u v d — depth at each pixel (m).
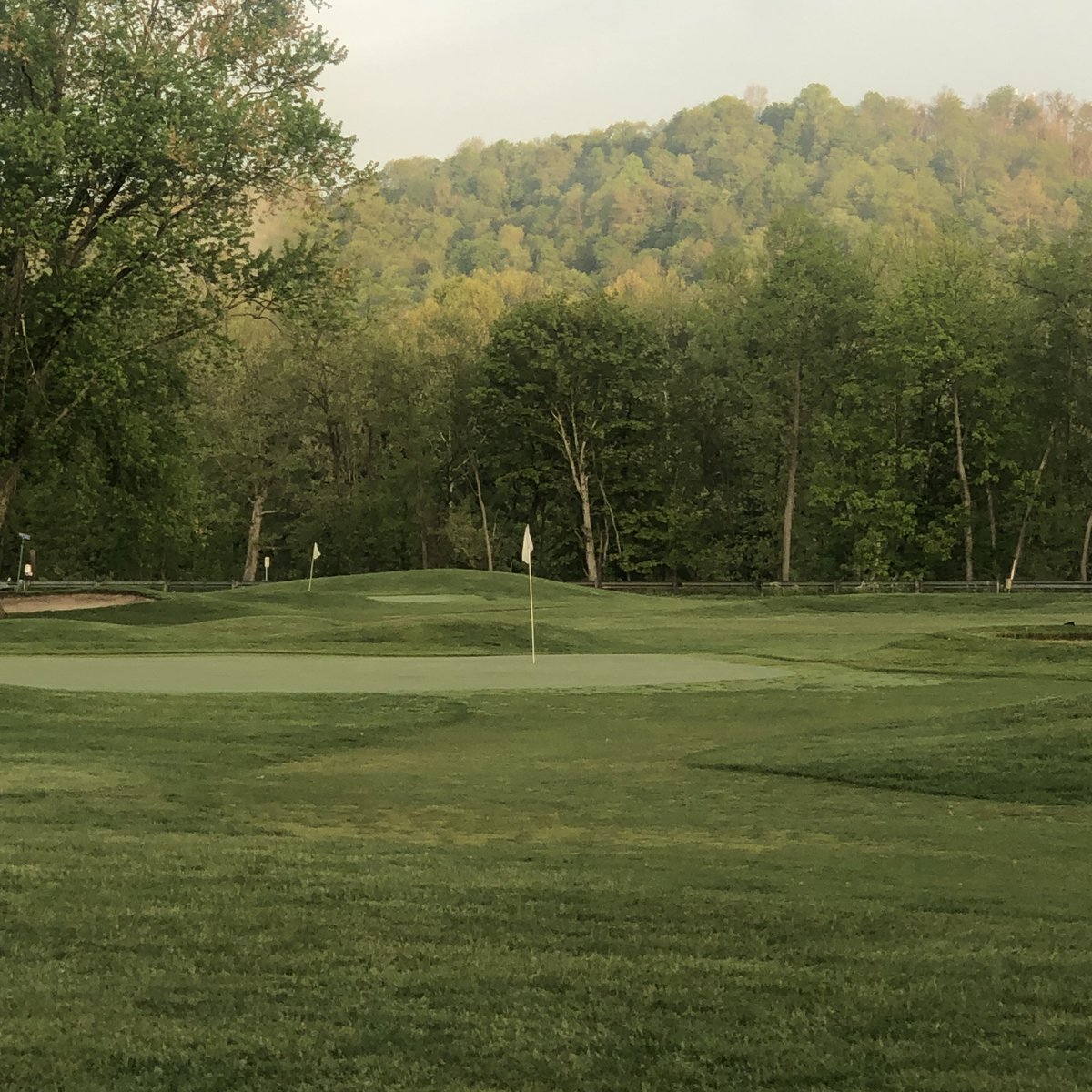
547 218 194.25
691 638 30.44
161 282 31.14
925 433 61.16
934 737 12.98
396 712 15.78
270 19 32.38
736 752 12.83
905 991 5.04
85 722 14.41
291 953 5.50
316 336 55.41
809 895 6.86
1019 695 17.89
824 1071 4.20
